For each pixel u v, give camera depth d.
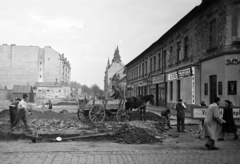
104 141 10.66
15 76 94.62
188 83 25.25
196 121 18.47
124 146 9.51
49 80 98.00
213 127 9.01
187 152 8.48
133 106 17.33
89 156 7.74
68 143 10.07
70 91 100.44
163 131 13.72
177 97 29.08
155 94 39.62
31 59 95.75
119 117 16.30
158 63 37.97
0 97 64.31
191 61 24.81
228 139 11.51
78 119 16.97
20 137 11.34
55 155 7.81
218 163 7.11
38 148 8.93
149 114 19.33
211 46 20.84
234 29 17.91
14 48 95.00
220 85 18.61
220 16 18.92
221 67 18.53
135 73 57.06
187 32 26.08
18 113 12.37
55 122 15.21
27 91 63.44
